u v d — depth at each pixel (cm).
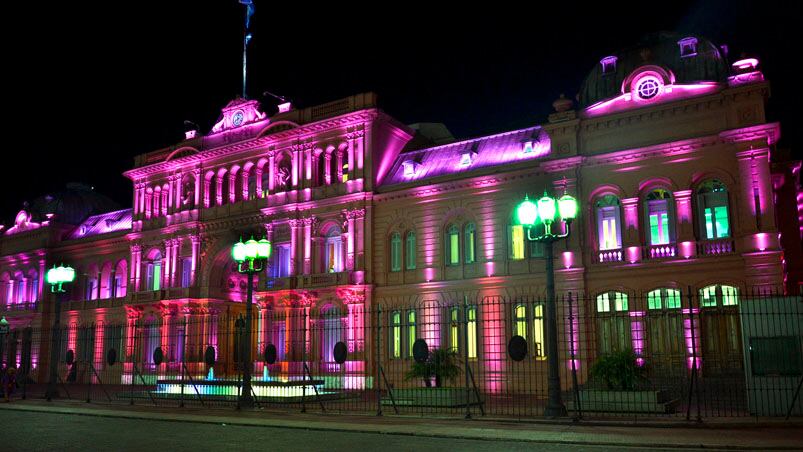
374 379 4250
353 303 4384
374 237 4450
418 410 2666
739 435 1791
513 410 2522
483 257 4038
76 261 6309
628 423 2022
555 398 2230
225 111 5359
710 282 3322
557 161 3750
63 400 3434
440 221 4228
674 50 3656
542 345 3769
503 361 3847
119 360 5662
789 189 4125
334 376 4375
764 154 3250
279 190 4900
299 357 4541
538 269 3838
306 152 4784
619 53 3844
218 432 1992
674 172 3484
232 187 5188
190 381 3481
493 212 4044
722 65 3503
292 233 4725
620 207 3625
